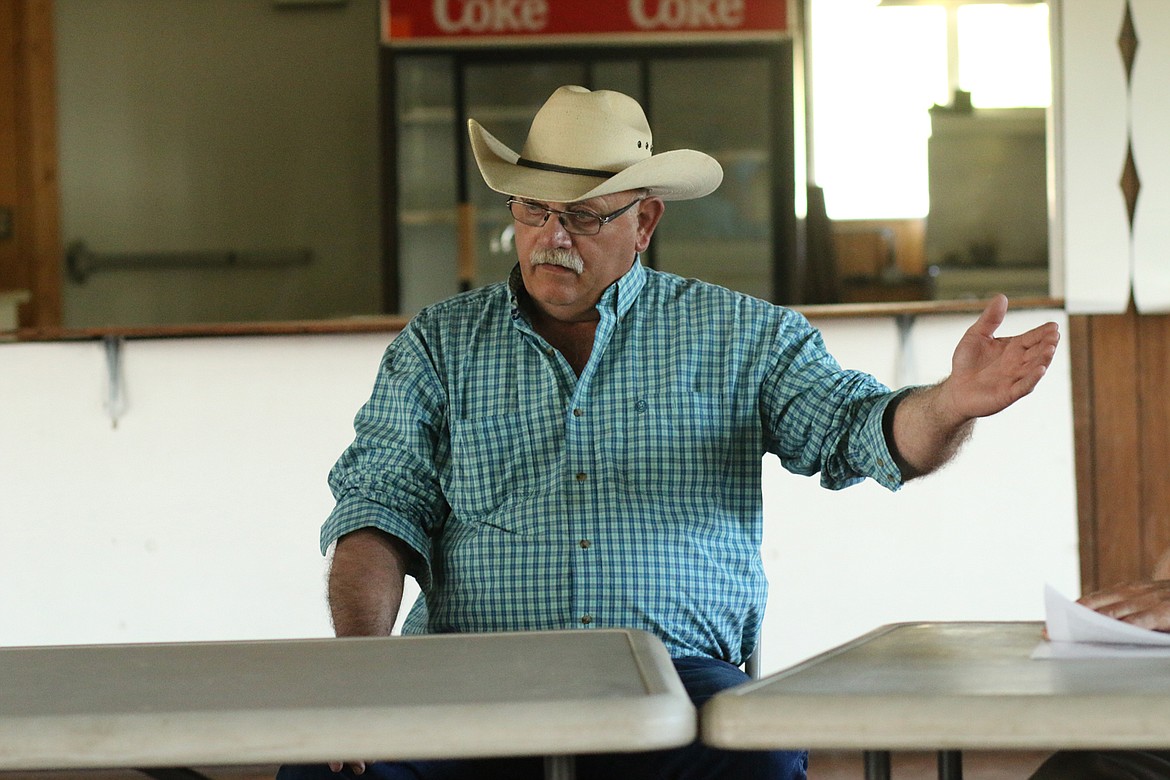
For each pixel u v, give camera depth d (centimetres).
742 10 948
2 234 1071
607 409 340
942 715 178
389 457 343
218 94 1103
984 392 272
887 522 581
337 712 183
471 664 219
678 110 994
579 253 338
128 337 578
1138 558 581
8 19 1067
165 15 1099
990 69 1092
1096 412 580
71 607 590
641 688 194
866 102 1096
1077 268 580
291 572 586
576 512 333
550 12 950
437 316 359
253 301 1108
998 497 580
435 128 1003
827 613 583
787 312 353
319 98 1103
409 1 956
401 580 327
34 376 586
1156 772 237
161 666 226
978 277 1008
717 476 340
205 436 586
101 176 1099
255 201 1107
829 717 180
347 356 582
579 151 342
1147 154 578
